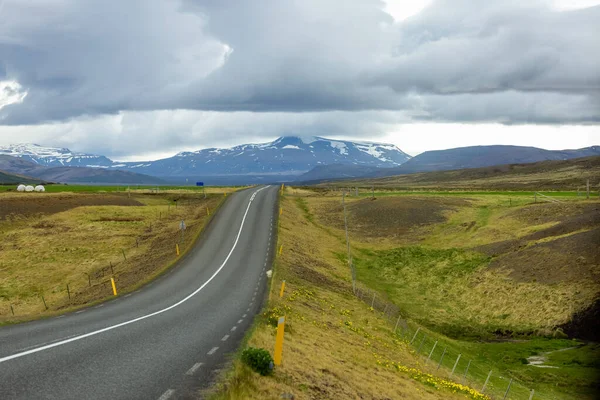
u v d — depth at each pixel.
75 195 115.69
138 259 66.19
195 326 23.00
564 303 49.16
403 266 69.62
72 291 56.72
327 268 63.31
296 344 22.25
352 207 105.81
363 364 24.56
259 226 78.38
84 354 16.11
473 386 32.66
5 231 85.75
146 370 14.43
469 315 53.62
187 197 127.50
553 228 66.94
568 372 39.12
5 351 16.25
